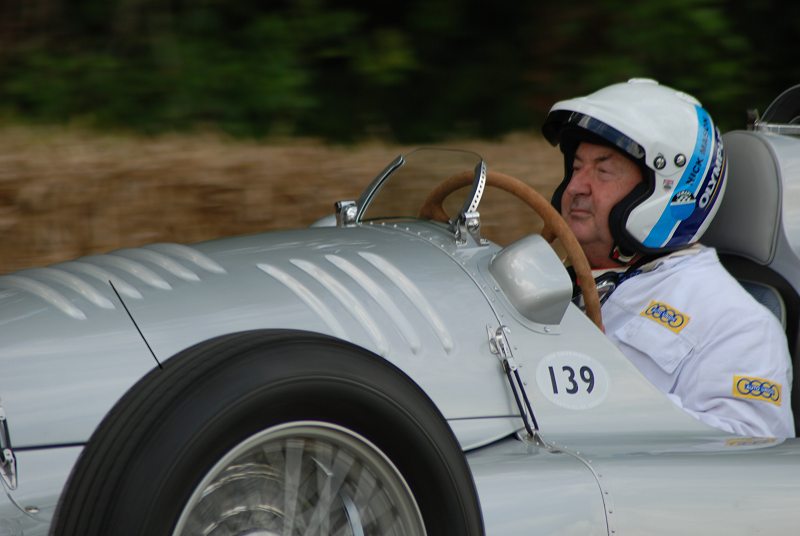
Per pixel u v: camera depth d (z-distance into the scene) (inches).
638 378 380.5
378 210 444.1
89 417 291.9
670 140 426.6
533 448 346.0
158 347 311.7
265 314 331.6
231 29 1112.8
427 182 438.0
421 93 1266.0
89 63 1031.6
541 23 1259.2
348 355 292.8
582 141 446.3
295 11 1121.4
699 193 437.1
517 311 368.5
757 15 1327.5
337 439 287.4
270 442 279.1
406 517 297.1
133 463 254.5
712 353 414.6
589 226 444.1
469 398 344.8
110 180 726.5
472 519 302.4
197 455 259.3
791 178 466.9
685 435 380.5
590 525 328.8
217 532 275.6
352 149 863.7
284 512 286.5
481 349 355.3
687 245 448.5
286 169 771.4
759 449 369.1
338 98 1245.1
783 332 432.5
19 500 276.7
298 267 360.2
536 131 1190.3
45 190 709.9
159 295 336.2
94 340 310.7
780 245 463.5
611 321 438.0
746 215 475.8
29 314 320.5
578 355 372.5
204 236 754.2
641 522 335.9
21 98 1010.1
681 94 449.7
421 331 348.5
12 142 793.6
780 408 411.5
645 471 343.0
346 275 359.3
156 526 251.8
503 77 1264.8
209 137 873.5
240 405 266.2
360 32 1201.4
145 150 776.9
